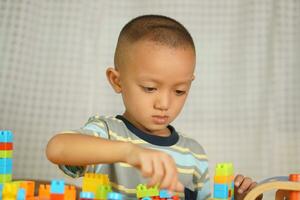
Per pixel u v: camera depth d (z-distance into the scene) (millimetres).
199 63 2092
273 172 2055
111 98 2064
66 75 2062
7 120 2008
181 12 2102
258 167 2059
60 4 2074
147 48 1115
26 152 2014
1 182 1006
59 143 948
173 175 798
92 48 2078
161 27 1139
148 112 1124
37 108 2035
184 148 1232
